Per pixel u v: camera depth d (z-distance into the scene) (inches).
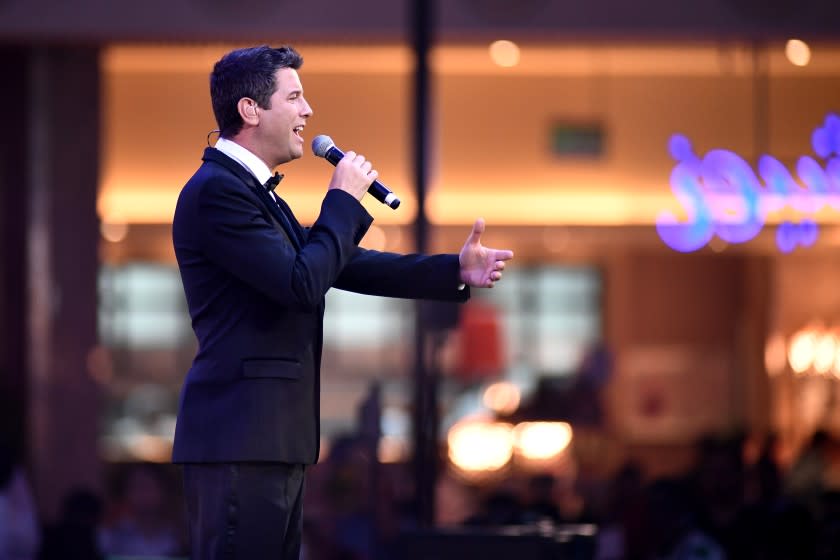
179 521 658.8
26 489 551.2
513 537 393.4
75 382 792.9
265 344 217.5
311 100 836.0
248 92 222.4
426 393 504.4
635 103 883.4
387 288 236.2
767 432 922.1
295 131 227.1
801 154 842.2
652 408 1072.2
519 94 893.8
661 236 893.8
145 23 739.4
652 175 888.9
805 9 731.4
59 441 786.8
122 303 976.3
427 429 500.1
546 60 844.0
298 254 216.2
